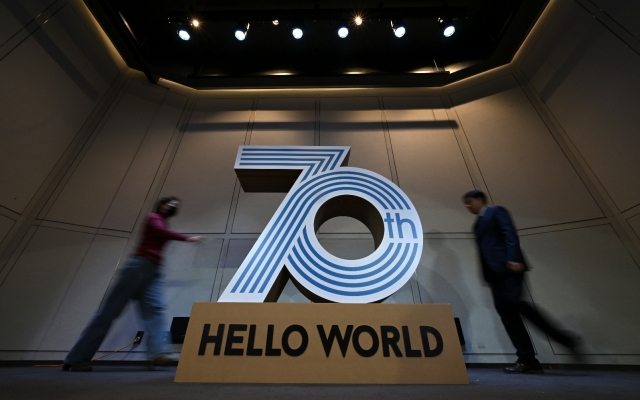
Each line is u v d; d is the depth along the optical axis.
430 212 3.22
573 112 3.32
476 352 2.48
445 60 4.59
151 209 3.23
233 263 2.93
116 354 2.46
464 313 2.66
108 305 1.84
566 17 3.50
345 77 4.45
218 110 4.26
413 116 4.16
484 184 3.36
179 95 4.34
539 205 3.08
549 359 2.43
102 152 3.49
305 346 1.39
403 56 4.73
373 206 1.95
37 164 3.00
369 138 3.91
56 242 2.83
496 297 1.82
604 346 2.37
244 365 1.34
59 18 3.38
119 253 2.92
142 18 4.17
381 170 3.58
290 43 4.62
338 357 1.37
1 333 2.39
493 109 3.95
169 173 3.53
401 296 2.73
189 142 3.85
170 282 2.81
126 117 3.86
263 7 4.12
